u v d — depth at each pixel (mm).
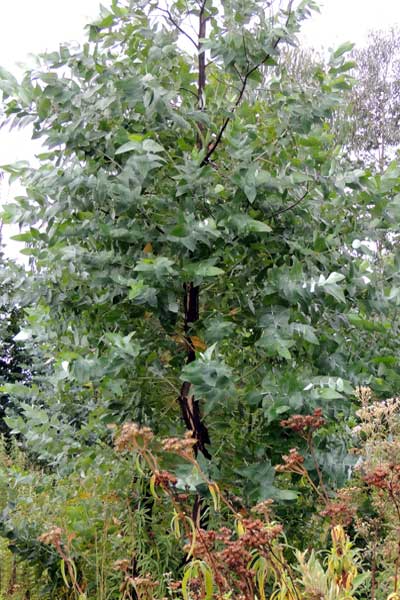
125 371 3588
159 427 3797
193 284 3609
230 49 3605
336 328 3594
